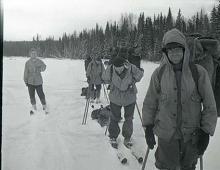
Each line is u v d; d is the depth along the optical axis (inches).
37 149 160.6
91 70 298.0
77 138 182.7
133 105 171.6
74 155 156.7
